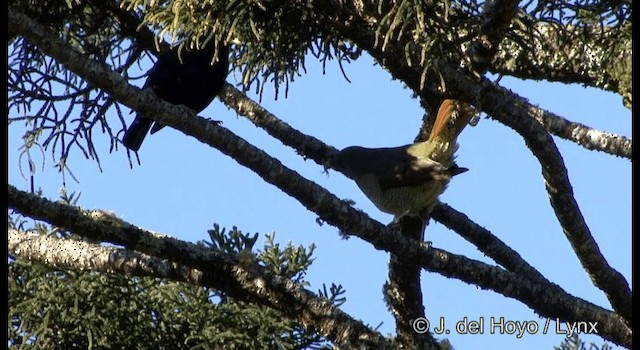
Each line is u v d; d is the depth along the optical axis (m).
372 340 17.83
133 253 17.67
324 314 17.81
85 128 19.03
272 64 18.39
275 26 18.05
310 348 18.47
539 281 18.73
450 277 18.06
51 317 17.92
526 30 18.77
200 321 18.25
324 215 17.14
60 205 16.28
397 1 17.14
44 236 17.89
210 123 16.52
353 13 18.06
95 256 17.62
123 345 18.14
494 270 18.17
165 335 18.27
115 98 15.93
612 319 18.89
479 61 18.30
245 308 18.34
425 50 17.09
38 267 17.89
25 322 17.81
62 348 18.09
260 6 17.36
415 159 19.91
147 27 20.55
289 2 17.91
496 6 17.33
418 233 20.48
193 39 17.83
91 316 17.92
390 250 17.59
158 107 16.05
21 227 18.50
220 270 17.61
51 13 19.14
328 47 18.41
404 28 16.80
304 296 17.86
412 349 19.39
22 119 18.61
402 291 19.23
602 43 19.75
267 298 17.75
